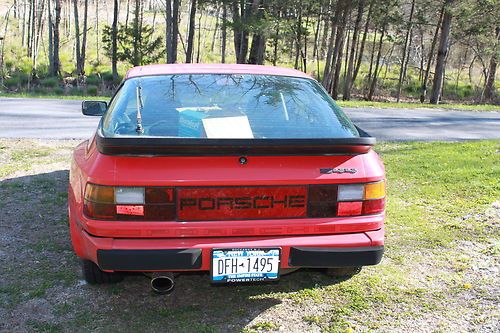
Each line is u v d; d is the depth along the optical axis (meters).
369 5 29.16
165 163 2.71
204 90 3.48
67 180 5.98
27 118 10.73
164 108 3.26
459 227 4.64
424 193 5.71
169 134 3.01
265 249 2.80
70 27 51.31
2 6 56.84
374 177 2.88
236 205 2.77
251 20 24.88
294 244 2.82
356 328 3.01
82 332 2.93
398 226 4.69
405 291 3.47
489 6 27.81
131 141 2.59
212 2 27.12
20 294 3.32
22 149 7.58
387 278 3.66
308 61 43.06
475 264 3.89
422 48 39.66
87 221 2.75
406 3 32.03
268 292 3.48
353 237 2.88
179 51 47.47
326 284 3.59
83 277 3.49
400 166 7.02
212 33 57.53
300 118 3.30
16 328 2.94
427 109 16.67
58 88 29.00
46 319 3.05
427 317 3.13
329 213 2.86
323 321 3.09
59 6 33.91
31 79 32.31
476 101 35.62
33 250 4.01
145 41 34.16
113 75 34.31
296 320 3.11
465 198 5.50
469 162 7.23
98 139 2.74
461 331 2.98
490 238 4.38
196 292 3.49
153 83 3.55
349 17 29.44
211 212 2.76
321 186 2.82
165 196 2.70
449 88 39.59
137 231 2.72
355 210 2.88
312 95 3.61
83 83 32.25
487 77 39.12
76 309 3.18
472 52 43.06
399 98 34.31
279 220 2.82
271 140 2.68
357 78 40.56
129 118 3.16
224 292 3.48
